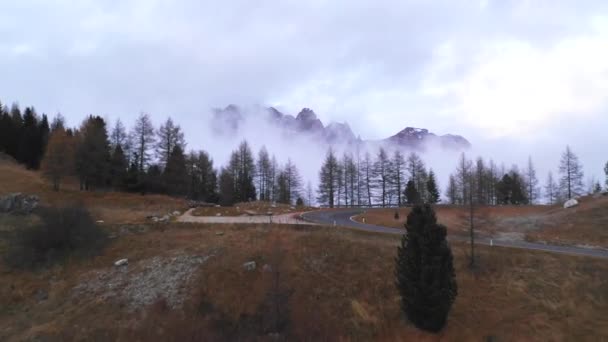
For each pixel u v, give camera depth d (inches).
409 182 2517.2
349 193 2859.3
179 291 840.9
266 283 858.8
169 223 1273.4
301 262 957.2
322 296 848.3
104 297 820.0
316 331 751.7
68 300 816.9
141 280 882.1
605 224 1323.8
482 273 906.1
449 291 738.8
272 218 1521.9
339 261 965.8
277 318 759.7
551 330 729.6
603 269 879.1
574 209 1594.5
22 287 847.1
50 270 915.4
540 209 1908.2
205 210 1705.2
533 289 839.7
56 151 1750.7
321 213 1908.2
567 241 1216.8
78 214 1079.6
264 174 2893.7
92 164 1925.4
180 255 987.3
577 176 2476.6
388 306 822.5
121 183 2064.5
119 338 708.0
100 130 2133.4
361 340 745.6
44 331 715.4
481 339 725.3
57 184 1793.8
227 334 739.4
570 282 848.3
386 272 921.5
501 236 1291.8
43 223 1052.5
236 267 918.4
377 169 2719.0
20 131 2534.5
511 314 777.6
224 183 2711.6
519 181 2733.8
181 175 2190.0
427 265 736.3
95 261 964.0
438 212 1993.1
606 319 747.4
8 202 1229.7
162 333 724.7
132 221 1289.4
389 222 1562.5
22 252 956.0
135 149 2160.4
